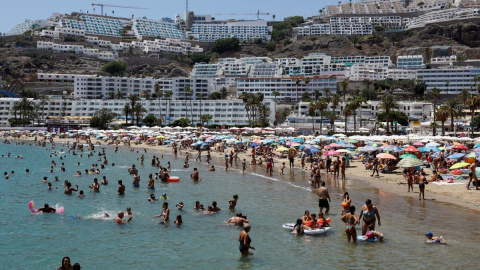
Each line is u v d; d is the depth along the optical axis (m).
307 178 63.25
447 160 70.06
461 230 33.56
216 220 38.69
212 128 195.88
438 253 28.61
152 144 136.25
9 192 52.34
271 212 41.25
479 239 31.33
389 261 27.42
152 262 28.47
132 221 38.53
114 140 141.25
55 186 56.72
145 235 34.34
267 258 28.64
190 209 43.19
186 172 71.31
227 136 125.94
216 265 27.72
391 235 32.53
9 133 180.75
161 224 37.50
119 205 45.12
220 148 110.12
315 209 42.25
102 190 53.88
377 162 63.31
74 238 33.69
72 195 50.53
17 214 41.22
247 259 28.61
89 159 92.62
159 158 95.81
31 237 33.97
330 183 56.56
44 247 31.61
